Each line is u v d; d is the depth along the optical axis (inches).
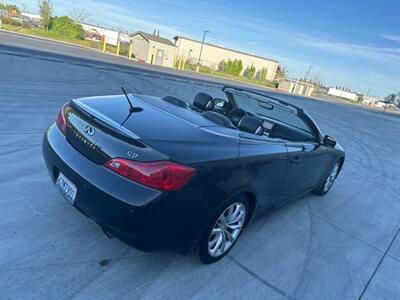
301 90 2628.0
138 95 132.2
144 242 87.2
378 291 121.4
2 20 1483.8
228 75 2410.2
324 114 901.2
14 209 115.3
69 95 323.6
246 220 122.3
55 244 103.0
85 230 112.7
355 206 204.7
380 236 169.3
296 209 176.7
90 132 94.5
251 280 109.9
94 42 1736.0
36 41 955.3
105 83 453.1
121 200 83.2
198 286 100.8
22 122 210.4
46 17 1611.7
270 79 3223.4
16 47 615.5
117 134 89.1
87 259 100.2
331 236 155.3
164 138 90.7
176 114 114.4
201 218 93.7
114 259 102.7
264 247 131.4
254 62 3110.2
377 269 136.6
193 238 95.6
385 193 249.4
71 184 93.9
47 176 144.1
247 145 110.3
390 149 507.8
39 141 183.0
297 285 113.3
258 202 121.0
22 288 84.6
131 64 999.0
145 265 103.6
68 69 498.9
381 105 3892.7
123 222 84.2
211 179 91.7
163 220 85.4
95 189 87.0
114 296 89.3
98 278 94.0
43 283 87.7
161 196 82.7
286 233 147.3
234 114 160.4
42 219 113.3
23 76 362.0
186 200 87.0
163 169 82.4
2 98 255.6
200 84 850.8
